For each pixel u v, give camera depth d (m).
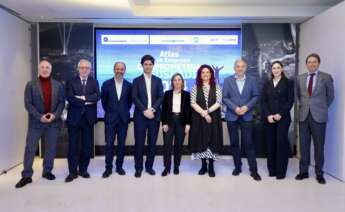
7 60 4.35
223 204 3.16
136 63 5.41
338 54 4.01
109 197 3.35
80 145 4.05
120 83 4.07
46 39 5.18
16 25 4.66
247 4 4.85
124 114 4.07
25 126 4.95
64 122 5.14
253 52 5.28
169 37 5.41
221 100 4.13
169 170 4.20
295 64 5.31
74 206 3.10
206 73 4.06
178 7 4.88
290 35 5.29
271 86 4.04
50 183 3.82
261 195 3.42
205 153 4.09
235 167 4.22
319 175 3.91
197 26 5.41
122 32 5.38
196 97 4.08
